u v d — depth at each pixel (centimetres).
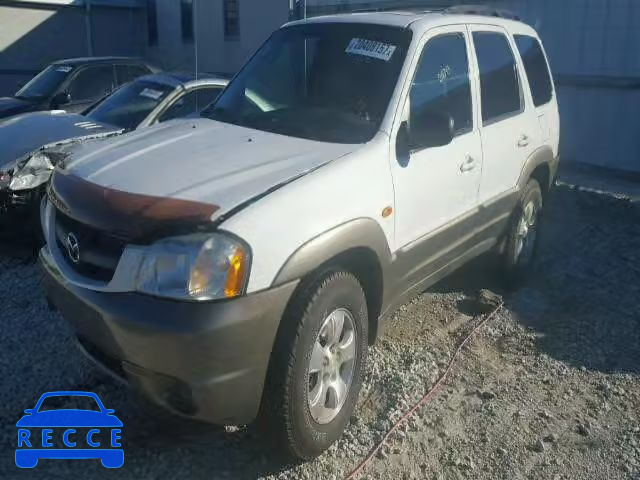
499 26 519
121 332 282
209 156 345
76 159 364
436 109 418
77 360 411
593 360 451
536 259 612
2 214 562
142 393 296
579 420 382
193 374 277
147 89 698
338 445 347
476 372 429
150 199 298
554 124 591
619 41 1005
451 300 538
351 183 339
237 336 279
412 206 386
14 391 376
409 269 395
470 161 444
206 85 705
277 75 441
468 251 473
